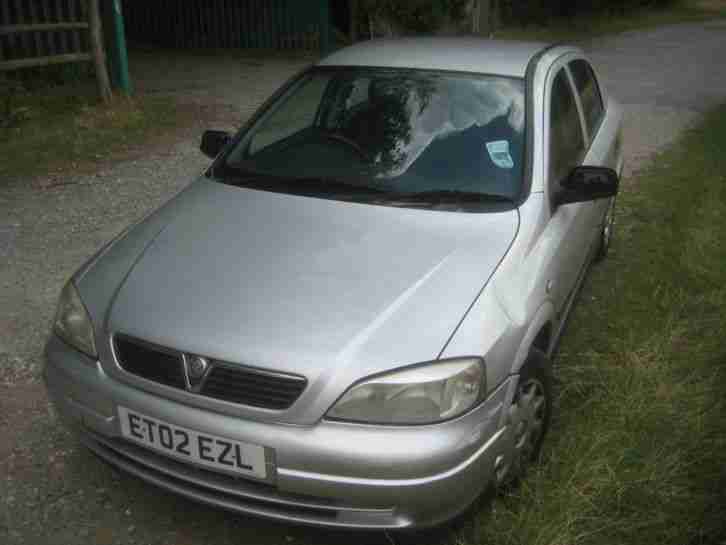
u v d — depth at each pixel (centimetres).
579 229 388
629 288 494
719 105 1169
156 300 284
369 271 293
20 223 618
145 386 270
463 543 281
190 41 1703
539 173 349
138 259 313
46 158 799
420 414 254
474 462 262
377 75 396
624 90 1321
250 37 1675
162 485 276
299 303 276
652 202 671
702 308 470
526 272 310
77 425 293
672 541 290
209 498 269
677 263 531
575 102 441
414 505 255
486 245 311
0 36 966
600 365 404
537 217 333
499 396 274
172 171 770
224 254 308
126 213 645
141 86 1211
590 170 357
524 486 306
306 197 346
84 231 603
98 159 807
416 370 255
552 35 2100
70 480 323
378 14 1634
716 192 701
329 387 252
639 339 428
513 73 389
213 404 260
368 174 354
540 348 343
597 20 2481
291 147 379
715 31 2384
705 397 374
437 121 369
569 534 280
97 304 292
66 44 1048
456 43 433
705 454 333
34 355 418
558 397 379
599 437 332
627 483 310
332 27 1677
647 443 341
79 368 285
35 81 1038
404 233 316
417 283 287
